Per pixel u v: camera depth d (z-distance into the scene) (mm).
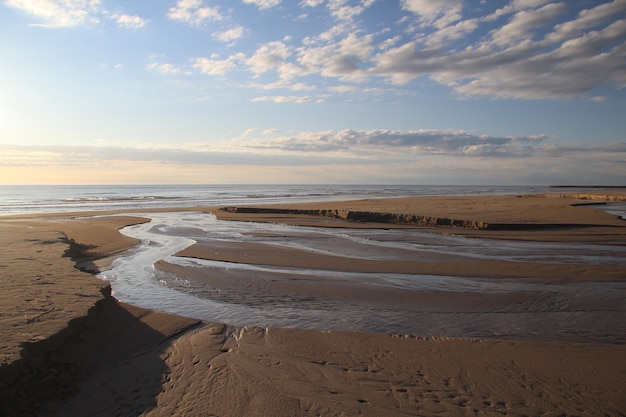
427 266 12195
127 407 4453
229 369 5348
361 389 4844
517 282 10359
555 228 20688
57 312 6176
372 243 16766
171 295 9172
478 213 26562
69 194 75938
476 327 7184
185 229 21859
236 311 8055
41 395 4539
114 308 7508
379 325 7281
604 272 11281
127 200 52719
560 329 7055
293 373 5250
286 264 12523
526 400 4598
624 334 6801
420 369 5387
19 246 12336
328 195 74375
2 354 4617
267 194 78750
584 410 4387
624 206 38906
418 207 32750
